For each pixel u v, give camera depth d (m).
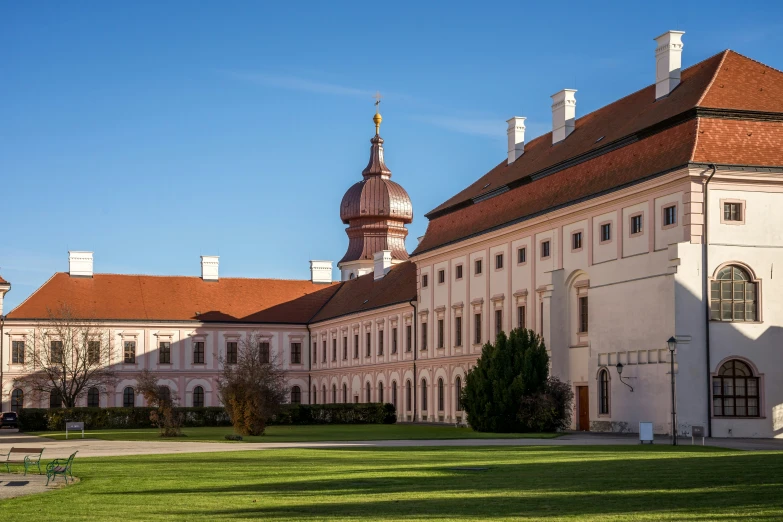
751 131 51.69
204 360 113.00
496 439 49.66
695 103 52.09
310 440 51.19
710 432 50.06
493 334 71.25
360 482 25.84
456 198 83.00
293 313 117.88
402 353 89.31
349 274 135.25
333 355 109.06
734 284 50.94
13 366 105.19
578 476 26.12
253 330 115.19
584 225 59.78
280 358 116.00
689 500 20.55
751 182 50.81
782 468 26.97
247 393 57.44
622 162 57.06
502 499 21.58
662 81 59.28
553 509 19.81
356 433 60.06
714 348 50.44
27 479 28.98
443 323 80.62
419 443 46.31
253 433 57.12
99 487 25.75
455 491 23.33
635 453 36.41
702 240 50.41
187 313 113.25
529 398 56.66
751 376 50.94
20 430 75.06
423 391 84.94
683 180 50.59
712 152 50.47
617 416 55.66
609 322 56.66
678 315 50.19
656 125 54.62
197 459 35.97
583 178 60.94
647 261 53.25
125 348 110.31
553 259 63.19
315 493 23.50
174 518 19.66
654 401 52.06
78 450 43.81
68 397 98.19
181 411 77.38
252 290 119.31
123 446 47.09
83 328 105.69
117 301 111.62
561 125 70.31
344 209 137.12
